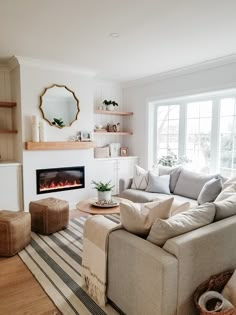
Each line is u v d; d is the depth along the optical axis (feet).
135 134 18.97
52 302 6.88
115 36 10.21
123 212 6.38
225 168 14.42
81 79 15.62
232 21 8.84
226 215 7.00
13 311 6.53
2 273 8.27
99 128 18.22
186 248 5.37
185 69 14.75
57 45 11.25
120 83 19.25
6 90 14.87
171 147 17.24
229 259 6.56
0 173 13.24
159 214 6.26
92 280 7.10
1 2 7.50
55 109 14.75
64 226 12.03
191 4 7.67
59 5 7.72
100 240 6.76
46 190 14.73
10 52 12.28
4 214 10.07
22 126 13.66
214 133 14.74
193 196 12.65
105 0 7.43
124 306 6.15
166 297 5.11
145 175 14.39
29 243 10.47
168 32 9.80
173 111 16.97
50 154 14.74
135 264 5.70
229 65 12.84
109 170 17.69
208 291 5.74
